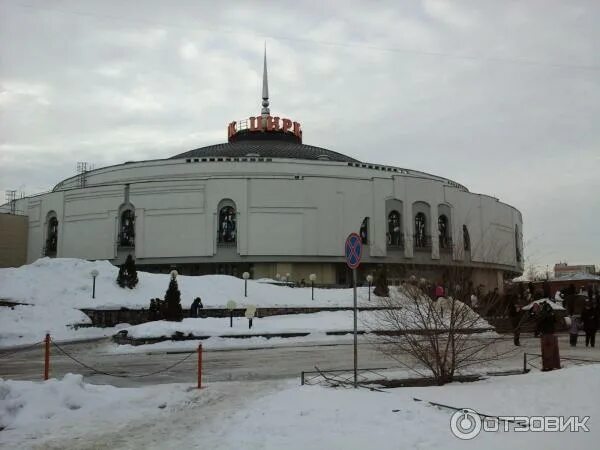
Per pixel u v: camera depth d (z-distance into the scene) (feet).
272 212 185.78
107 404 35.53
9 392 34.37
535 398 31.14
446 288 43.37
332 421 27.25
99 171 210.59
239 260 184.03
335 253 187.42
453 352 41.04
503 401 30.81
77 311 105.40
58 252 200.44
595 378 35.35
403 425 25.81
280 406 31.58
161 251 186.39
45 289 112.88
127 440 27.02
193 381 47.85
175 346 78.69
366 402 31.09
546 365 45.34
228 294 120.88
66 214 200.64
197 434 27.58
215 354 69.87
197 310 105.29
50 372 54.60
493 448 21.65
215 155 222.89
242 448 23.77
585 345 79.77
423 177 212.64
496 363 53.31
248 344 82.23
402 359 60.80
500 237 232.32
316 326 93.97
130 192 191.11
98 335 98.07
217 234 185.57
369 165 207.82
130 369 56.54
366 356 65.41
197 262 185.37
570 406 28.91
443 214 209.97
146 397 38.24
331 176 191.52
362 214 192.75
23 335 91.15
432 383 40.93
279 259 184.44
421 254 201.67
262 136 251.60
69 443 26.71
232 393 40.09
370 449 22.33
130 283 119.96
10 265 208.85
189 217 186.39
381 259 194.08
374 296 124.98
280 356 66.69
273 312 111.34
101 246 192.24
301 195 187.42
